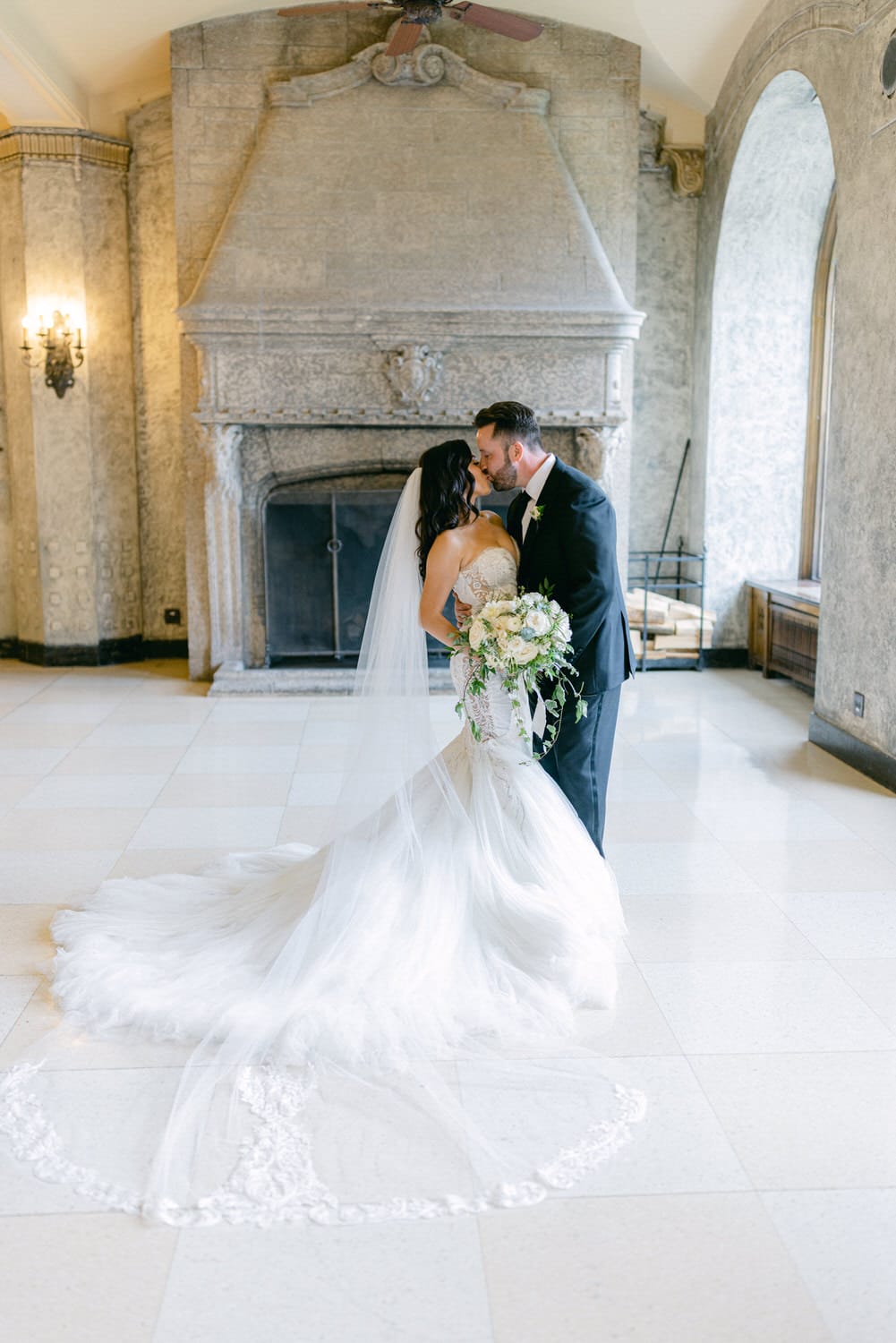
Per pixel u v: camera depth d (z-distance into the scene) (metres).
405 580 3.48
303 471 7.79
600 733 3.71
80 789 5.44
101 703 7.44
